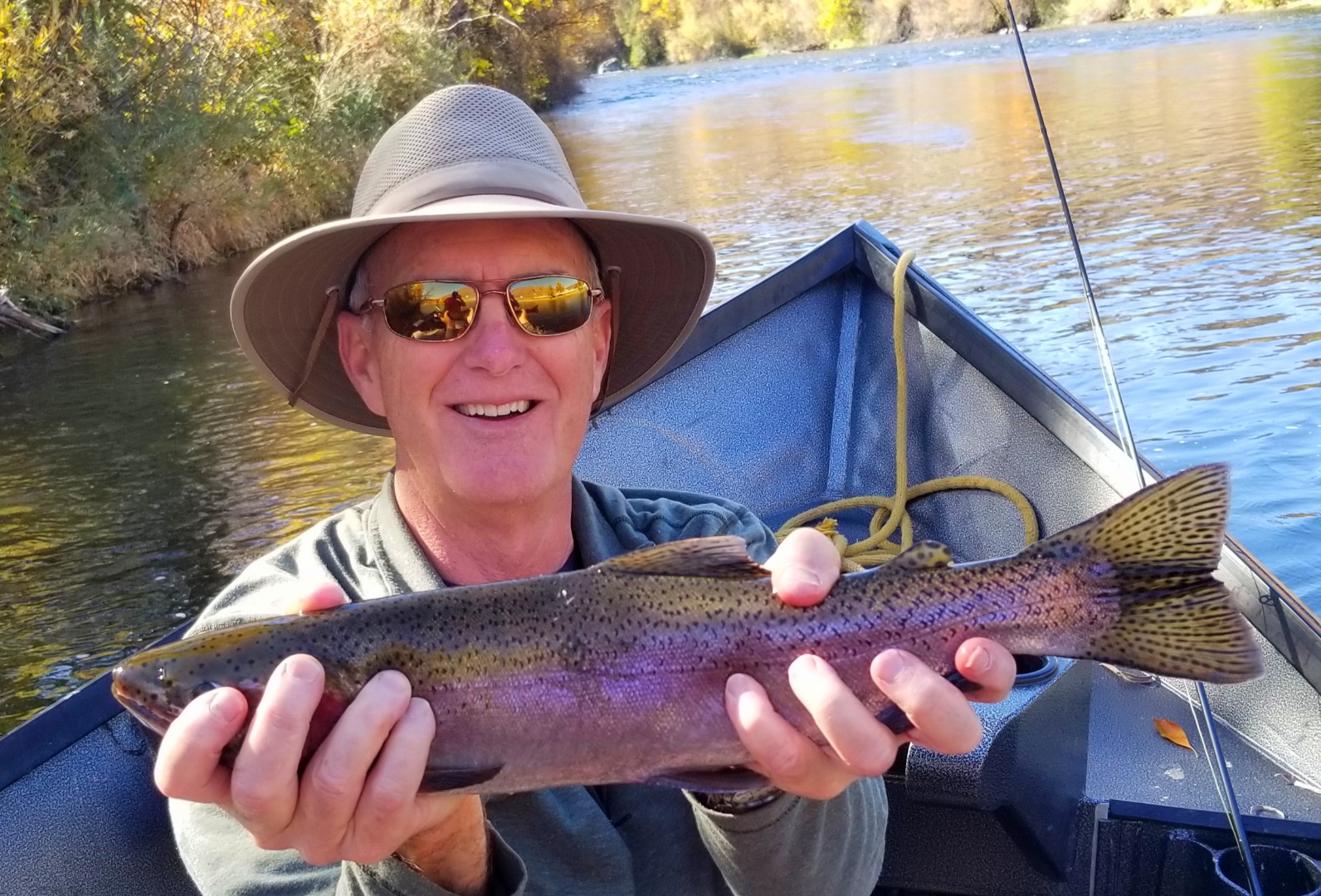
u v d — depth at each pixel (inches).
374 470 82.0
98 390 108.6
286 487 79.9
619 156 261.6
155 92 181.6
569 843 21.4
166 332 134.0
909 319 47.7
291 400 27.0
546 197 23.0
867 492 48.1
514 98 24.3
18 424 99.1
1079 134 230.4
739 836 20.5
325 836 17.1
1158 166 185.6
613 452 46.1
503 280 22.2
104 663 57.6
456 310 22.0
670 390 47.6
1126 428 35.9
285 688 16.3
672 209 184.5
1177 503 19.7
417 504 23.2
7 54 150.9
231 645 19.4
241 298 23.9
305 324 25.4
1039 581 19.8
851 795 22.1
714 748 19.9
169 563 68.5
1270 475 70.4
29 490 82.2
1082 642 19.7
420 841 18.7
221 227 191.8
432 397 22.3
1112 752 31.5
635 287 27.1
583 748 19.8
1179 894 27.6
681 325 28.0
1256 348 92.9
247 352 25.4
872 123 282.7
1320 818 28.1
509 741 19.6
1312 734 30.4
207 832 21.3
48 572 68.2
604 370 27.9
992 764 25.4
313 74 237.6
